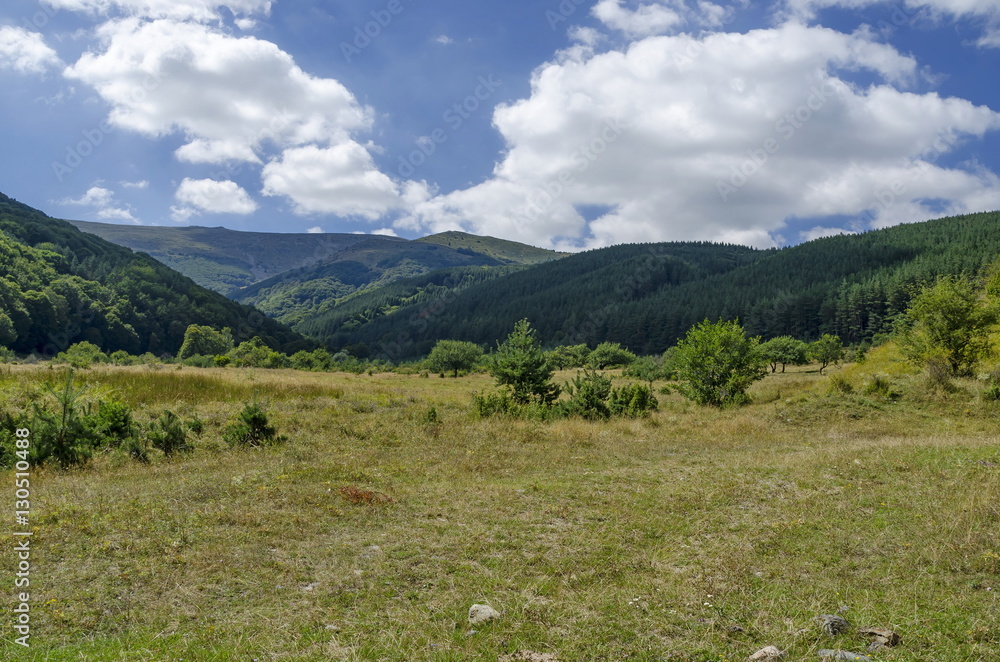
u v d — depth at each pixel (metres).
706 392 21.89
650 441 13.48
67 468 9.80
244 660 3.39
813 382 27.06
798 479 8.17
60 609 4.10
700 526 6.06
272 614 4.07
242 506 6.84
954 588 4.19
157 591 4.46
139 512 6.49
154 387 20.44
